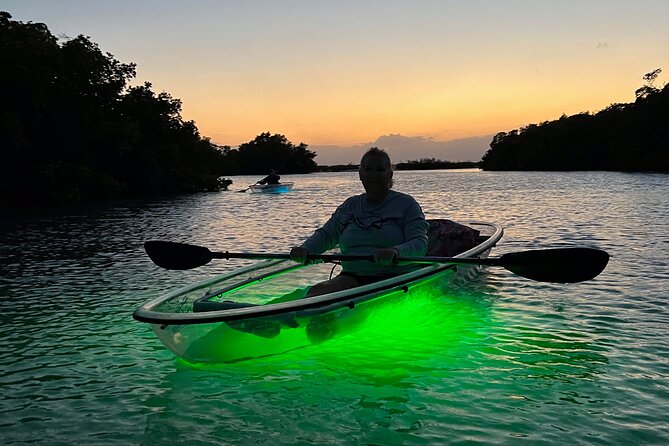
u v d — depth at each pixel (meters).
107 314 5.52
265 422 3.10
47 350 4.43
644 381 3.52
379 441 2.85
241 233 12.77
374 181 4.50
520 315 5.07
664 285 6.07
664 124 65.06
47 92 34.00
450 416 3.11
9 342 4.65
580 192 25.62
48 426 3.12
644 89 67.38
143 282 7.13
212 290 4.55
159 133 46.16
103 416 3.23
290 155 124.94
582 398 3.30
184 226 14.88
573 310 5.20
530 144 92.06
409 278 4.49
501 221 13.67
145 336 4.79
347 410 3.23
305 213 18.53
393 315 4.54
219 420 3.14
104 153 37.38
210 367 3.88
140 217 18.78
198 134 55.00
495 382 3.57
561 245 9.39
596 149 80.50
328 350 4.15
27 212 23.45
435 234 6.33
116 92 43.06
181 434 2.99
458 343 4.34
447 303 5.43
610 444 2.76
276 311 3.72
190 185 41.69
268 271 5.14
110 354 4.32
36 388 3.66
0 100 31.17
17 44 33.19
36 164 31.05
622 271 6.87
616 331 4.54
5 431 3.07
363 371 3.80
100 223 16.62
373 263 4.50
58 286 6.95
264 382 3.65
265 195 32.97
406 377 3.69
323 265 5.65
